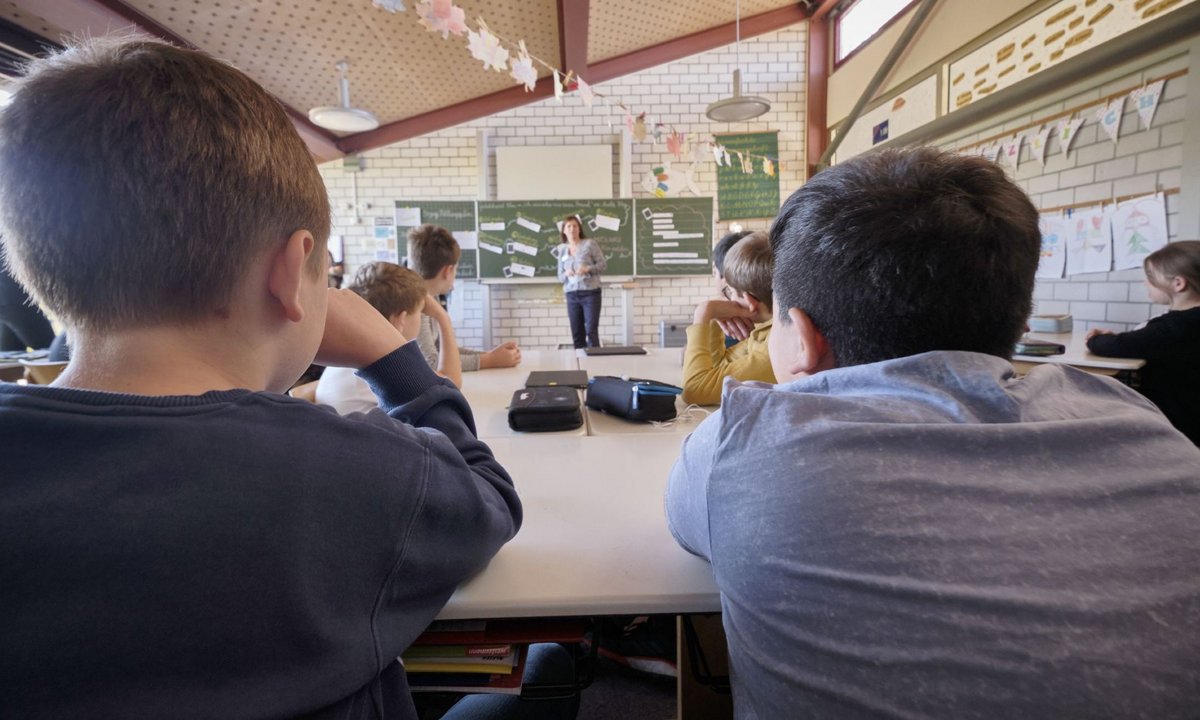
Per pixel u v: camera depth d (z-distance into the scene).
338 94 3.75
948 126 3.98
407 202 5.57
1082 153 3.15
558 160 5.63
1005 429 0.42
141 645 0.33
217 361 0.42
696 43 5.23
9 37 2.36
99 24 2.42
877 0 4.80
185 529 0.34
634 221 5.65
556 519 0.77
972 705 0.35
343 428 0.43
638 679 1.39
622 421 1.37
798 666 0.40
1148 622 0.35
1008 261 0.48
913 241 0.48
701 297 5.89
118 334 0.39
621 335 5.96
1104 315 3.10
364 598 0.42
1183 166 2.66
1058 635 0.35
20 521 0.31
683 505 0.60
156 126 0.37
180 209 0.37
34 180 0.36
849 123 4.71
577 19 3.04
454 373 1.77
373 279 1.49
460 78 3.87
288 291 0.43
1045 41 3.23
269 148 0.41
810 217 0.53
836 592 0.39
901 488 0.40
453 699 1.01
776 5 5.25
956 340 0.49
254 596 0.36
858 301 0.50
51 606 0.32
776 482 0.44
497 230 5.63
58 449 0.33
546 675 0.81
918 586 0.37
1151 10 2.67
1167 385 2.18
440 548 0.49
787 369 0.59
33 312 3.01
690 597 0.59
